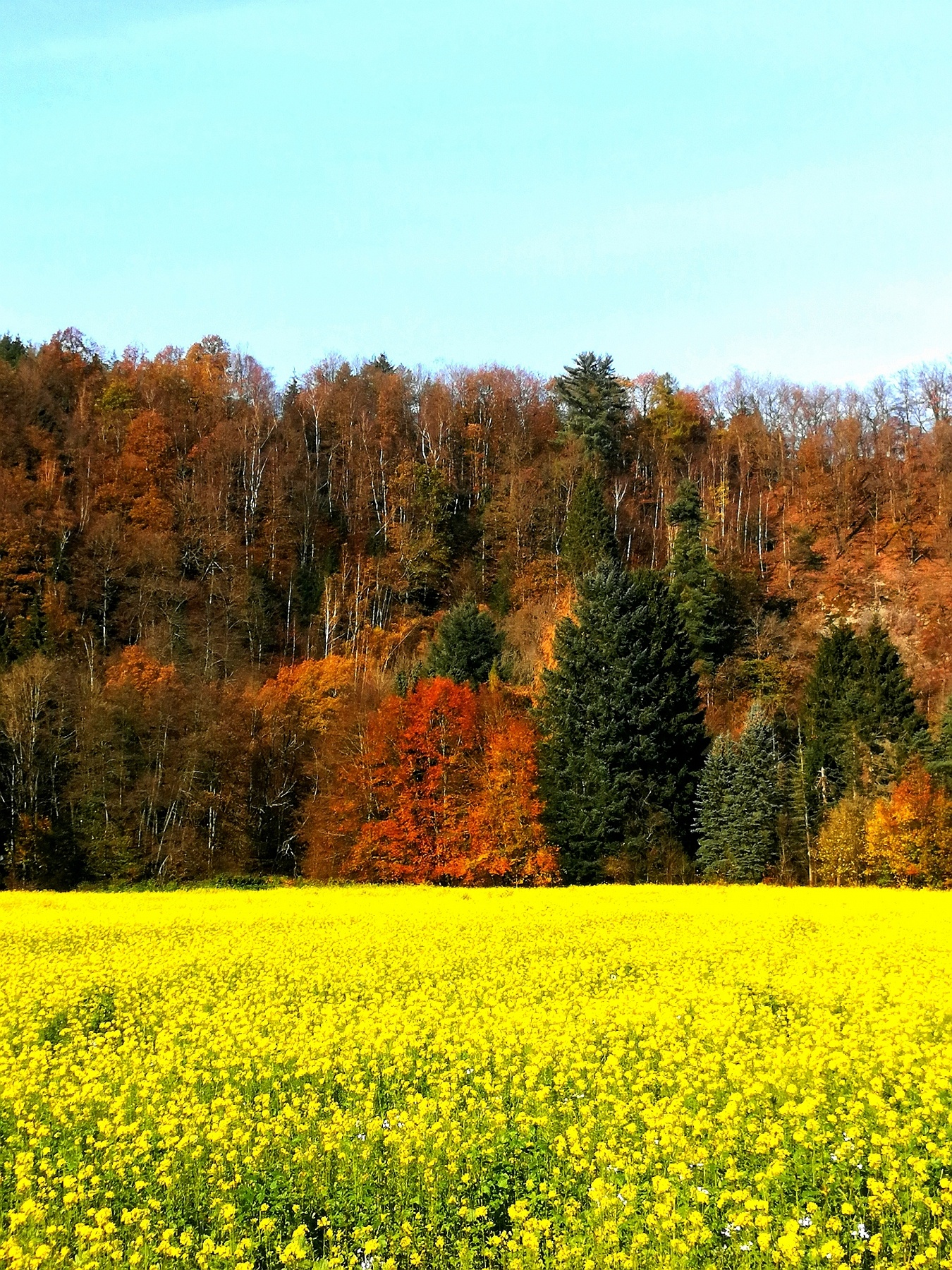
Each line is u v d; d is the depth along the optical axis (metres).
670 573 89.19
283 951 24.28
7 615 78.31
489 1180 10.32
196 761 63.34
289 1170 10.68
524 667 77.06
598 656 64.31
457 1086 12.98
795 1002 17.05
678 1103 11.74
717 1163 10.22
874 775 62.88
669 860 58.31
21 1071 14.25
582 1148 10.56
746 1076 12.16
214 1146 11.12
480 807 59.66
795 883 59.16
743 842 58.78
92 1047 15.61
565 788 61.56
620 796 60.00
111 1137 11.44
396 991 19.16
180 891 48.16
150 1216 9.59
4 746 61.47
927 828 55.78
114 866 59.47
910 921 29.72
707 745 65.50
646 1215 9.03
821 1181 9.93
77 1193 9.98
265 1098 12.45
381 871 59.59
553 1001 17.36
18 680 62.81
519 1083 13.25
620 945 24.56
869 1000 16.09
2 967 22.92
